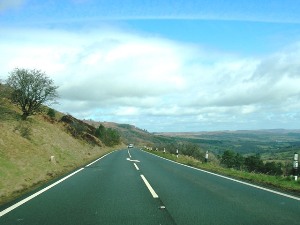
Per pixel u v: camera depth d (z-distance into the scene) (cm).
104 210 924
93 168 2362
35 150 2575
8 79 3697
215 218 829
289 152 11244
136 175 1883
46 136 3594
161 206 983
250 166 5709
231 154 7056
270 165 4847
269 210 927
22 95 3709
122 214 874
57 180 1627
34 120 4128
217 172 2117
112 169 2278
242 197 1146
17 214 870
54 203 1025
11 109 3931
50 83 3819
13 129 2908
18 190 1299
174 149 7519
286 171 2384
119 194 1205
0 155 1880
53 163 2378
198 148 7544
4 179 1460
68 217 838
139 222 788
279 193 1234
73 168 2377
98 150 6162
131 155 4631
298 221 798
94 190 1302
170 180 1648
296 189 1327
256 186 1430
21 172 1708
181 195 1188
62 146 3722
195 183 1531
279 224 769
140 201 1067
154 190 1308
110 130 11906
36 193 1220
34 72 3769
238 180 1655
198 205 1001
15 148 2258
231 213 888
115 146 11300
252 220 809
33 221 795
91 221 797
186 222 788
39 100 3806
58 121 5838
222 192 1259
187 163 3039
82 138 6269
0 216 846
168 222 788
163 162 3066
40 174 1806
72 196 1157
